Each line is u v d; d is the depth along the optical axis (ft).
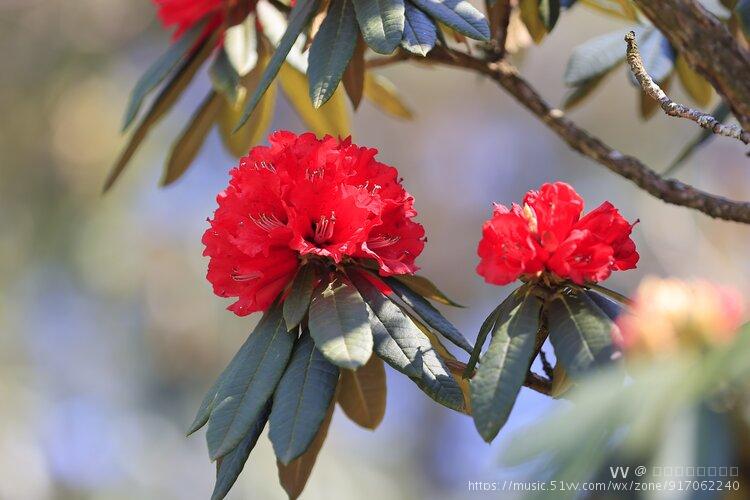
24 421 10.85
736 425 4.02
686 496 3.98
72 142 11.89
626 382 4.08
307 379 4.48
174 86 5.30
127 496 11.33
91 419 11.64
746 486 4.00
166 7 5.28
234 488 10.16
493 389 4.31
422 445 15.35
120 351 11.95
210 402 4.55
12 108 11.89
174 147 5.42
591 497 4.01
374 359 4.84
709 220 10.75
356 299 4.54
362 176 4.68
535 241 4.47
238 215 4.63
